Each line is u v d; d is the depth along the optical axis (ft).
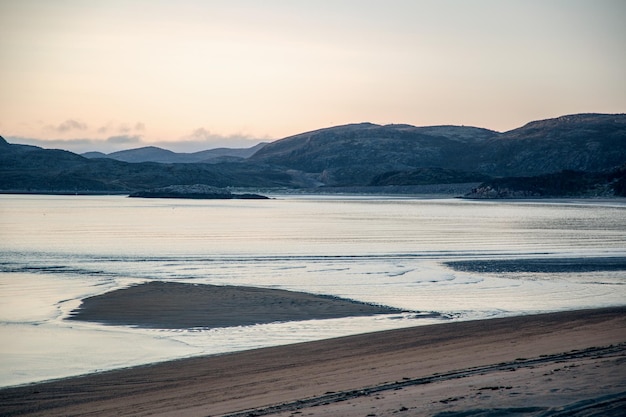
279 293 108.27
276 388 51.70
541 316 84.33
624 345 60.13
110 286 115.96
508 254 171.12
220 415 43.09
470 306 97.19
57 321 86.43
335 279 126.00
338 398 45.06
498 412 37.29
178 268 143.02
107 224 304.30
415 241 211.82
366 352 65.41
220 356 67.00
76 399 52.54
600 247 189.26
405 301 101.60
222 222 323.37
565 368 48.80
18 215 385.50
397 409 39.86
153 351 70.38
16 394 54.44
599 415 35.65
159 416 44.88
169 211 456.04
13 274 132.98
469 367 54.19
